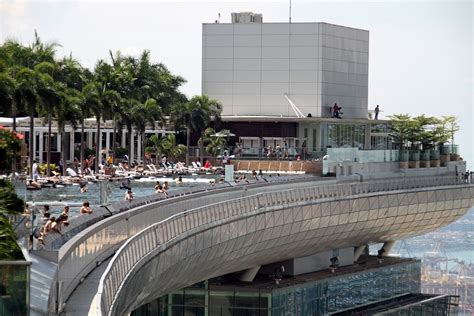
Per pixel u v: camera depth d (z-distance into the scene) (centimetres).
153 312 15150
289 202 16788
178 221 11912
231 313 15562
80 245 8931
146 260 9994
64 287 7850
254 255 15700
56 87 16912
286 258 17475
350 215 19188
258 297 15762
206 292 15338
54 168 18650
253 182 19800
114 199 14212
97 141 19688
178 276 12294
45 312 6900
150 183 18700
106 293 7412
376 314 19338
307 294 17212
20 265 5994
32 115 15862
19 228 8381
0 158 9431
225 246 14050
